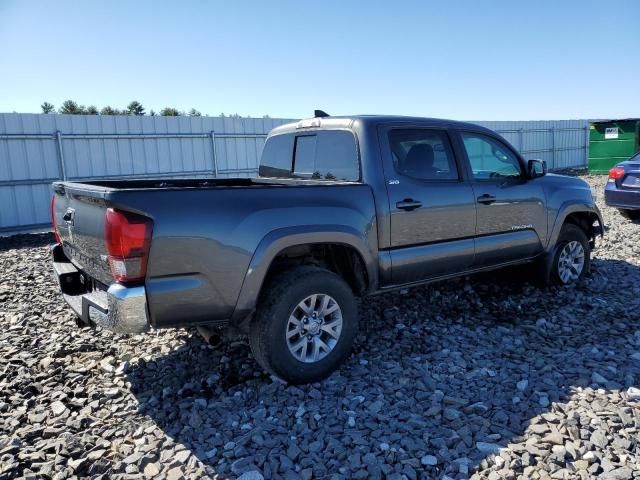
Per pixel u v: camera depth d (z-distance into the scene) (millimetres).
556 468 2611
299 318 3633
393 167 4180
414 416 3146
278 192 3535
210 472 2670
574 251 5918
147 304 3070
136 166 14398
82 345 4359
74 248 3762
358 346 4336
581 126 29188
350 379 3738
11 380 3752
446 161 4621
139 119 14289
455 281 6094
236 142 16266
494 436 2908
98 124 13617
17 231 12648
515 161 5309
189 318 3234
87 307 3381
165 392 3559
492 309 5207
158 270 3064
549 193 5496
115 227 2945
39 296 6043
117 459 2803
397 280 4238
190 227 3135
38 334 4727
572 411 3133
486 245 4852
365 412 3246
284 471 2684
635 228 9281
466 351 4199
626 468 2588
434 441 2873
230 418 3215
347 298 3789
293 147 4918
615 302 5316
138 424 3176
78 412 3316
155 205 3031
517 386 3531
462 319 4941
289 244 3512
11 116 12328
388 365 3916
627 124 20812
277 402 3396
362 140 4113
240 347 4332
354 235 3832
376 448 2848
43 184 12961
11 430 3100
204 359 4117
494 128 24906
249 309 3408
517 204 5133
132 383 3729
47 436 3029
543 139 27234
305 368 3609
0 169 12336
